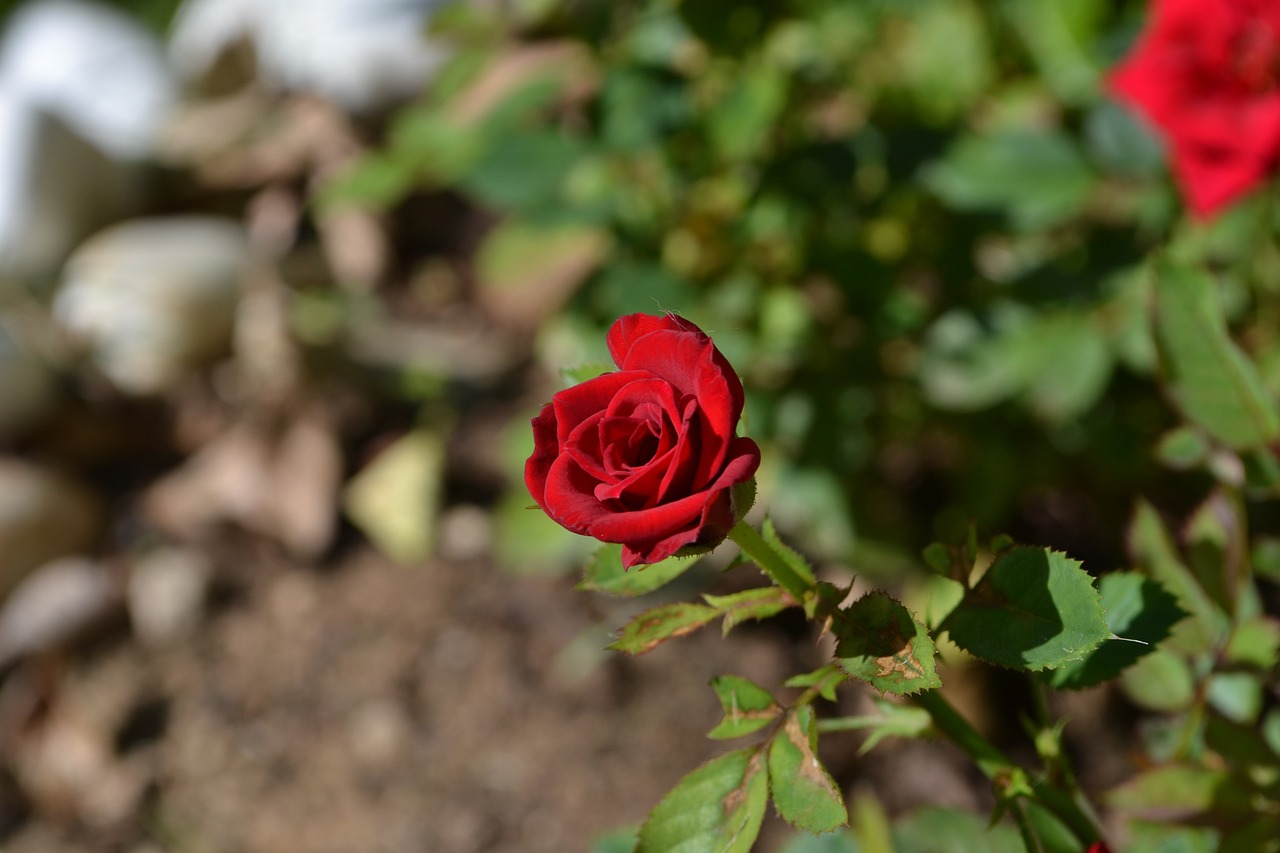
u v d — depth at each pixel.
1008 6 0.86
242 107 1.44
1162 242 0.77
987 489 0.86
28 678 1.04
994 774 0.47
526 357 1.22
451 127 0.83
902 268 0.85
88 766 0.98
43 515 1.12
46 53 1.49
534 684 0.96
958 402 0.87
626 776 0.89
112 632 1.07
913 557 0.90
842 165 0.78
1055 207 0.73
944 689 0.85
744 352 0.81
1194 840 0.52
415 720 0.96
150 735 0.99
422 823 0.90
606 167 0.80
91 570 1.10
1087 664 0.47
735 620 0.45
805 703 0.44
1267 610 0.78
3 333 1.20
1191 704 0.52
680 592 0.96
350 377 1.21
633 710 0.93
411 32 1.31
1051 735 0.48
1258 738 0.50
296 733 0.97
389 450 1.14
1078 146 0.74
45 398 1.21
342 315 1.26
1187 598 0.52
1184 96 0.62
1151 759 0.54
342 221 1.33
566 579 1.03
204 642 1.05
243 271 1.26
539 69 0.80
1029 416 0.86
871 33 0.86
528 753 0.92
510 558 0.96
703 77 0.80
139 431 1.23
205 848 0.92
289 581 1.09
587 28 0.80
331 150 1.35
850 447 0.85
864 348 0.83
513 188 0.76
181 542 1.13
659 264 0.82
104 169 1.37
